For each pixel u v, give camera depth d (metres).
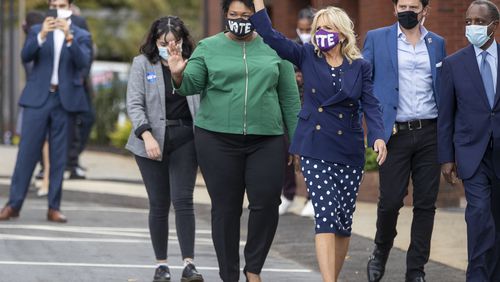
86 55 32.34
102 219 34.56
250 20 20.50
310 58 20.66
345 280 24.59
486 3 20.66
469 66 20.89
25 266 25.19
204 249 29.00
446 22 35.47
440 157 21.25
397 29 22.94
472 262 20.84
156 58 23.61
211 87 21.12
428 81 22.73
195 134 21.47
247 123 20.98
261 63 21.09
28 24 38.06
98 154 56.06
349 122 20.62
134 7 102.50
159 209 23.84
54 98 32.41
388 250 23.31
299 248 28.89
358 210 34.38
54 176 32.94
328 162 20.53
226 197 21.36
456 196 34.38
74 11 40.75
